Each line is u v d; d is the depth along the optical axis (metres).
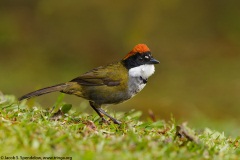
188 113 17.03
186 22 24.19
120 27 22.44
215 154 7.25
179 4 24.17
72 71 21.25
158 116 16.03
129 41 22.16
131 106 17.47
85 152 6.39
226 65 21.75
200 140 7.74
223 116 16.98
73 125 7.68
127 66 9.52
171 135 8.00
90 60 22.23
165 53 22.84
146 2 22.11
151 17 22.16
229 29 24.39
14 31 23.45
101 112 9.18
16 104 9.10
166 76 21.11
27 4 25.02
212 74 21.03
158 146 7.02
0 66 20.83
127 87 9.42
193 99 18.59
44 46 22.92
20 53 22.30
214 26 24.53
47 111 8.62
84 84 9.13
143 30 22.11
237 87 19.52
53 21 23.70
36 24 23.86
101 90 9.21
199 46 23.45
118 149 6.72
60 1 22.55
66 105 8.84
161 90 19.66
